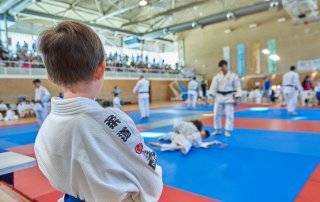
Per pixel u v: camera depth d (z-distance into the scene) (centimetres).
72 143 76
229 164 397
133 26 2019
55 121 81
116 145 78
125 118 82
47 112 853
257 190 301
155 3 1722
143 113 1027
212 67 2172
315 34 1670
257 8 1359
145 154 83
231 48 2048
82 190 79
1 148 565
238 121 841
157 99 1988
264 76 1872
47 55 80
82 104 78
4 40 1367
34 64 1388
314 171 352
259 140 556
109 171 74
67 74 79
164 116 1051
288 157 421
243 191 300
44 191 315
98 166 74
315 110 1068
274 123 774
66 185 82
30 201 162
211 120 895
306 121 790
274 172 355
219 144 520
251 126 740
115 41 2012
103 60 85
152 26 2056
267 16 1861
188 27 1647
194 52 2278
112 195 73
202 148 500
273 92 1568
